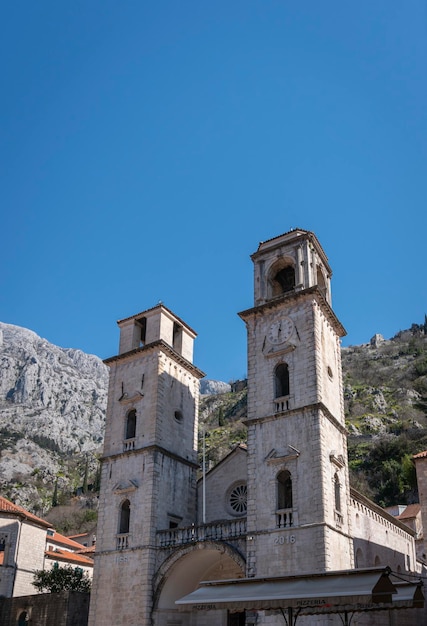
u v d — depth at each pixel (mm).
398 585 25188
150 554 47094
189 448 55375
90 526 149500
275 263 52562
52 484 181750
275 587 26188
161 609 45906
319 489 40906
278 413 45031
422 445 136875
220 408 185000
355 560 45719
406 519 84625
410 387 176250
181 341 59031
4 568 63844
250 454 45156
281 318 48938
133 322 58562
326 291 53812
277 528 41344
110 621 46531
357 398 173500
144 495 49500
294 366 46438
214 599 26625
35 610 53469
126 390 55375
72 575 66062
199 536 46000
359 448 144500
